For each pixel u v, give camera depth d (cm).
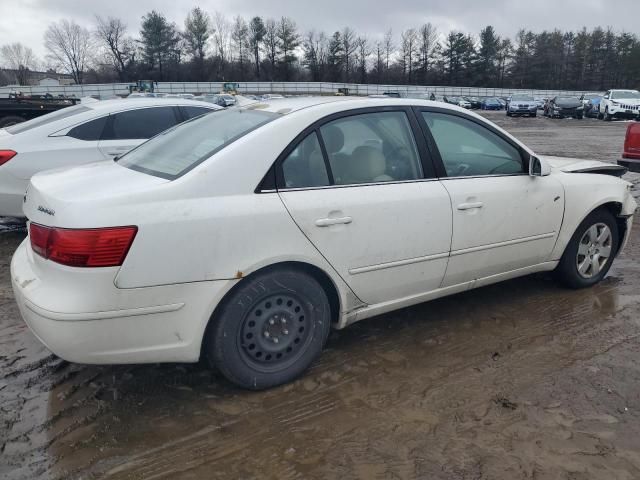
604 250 454
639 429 272
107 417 279
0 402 291
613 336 370
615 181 445
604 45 9494
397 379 317
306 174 299
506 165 382
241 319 283
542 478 239
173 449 256
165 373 321
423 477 239
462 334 373
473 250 360
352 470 244
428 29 9475
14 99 1639
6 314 402
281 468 245
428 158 344
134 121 636
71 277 246
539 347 354
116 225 247
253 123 309
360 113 326
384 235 317
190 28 9331
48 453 252
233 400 295
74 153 593
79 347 251
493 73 9700
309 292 301
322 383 312
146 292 255
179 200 262
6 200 570
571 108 3494
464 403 293
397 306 344
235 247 271
